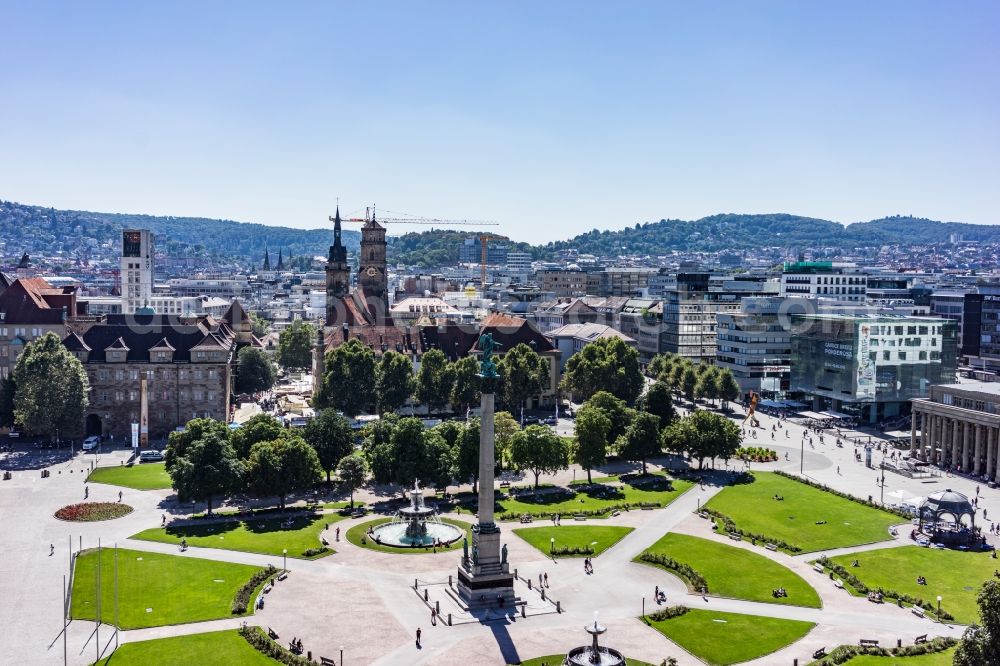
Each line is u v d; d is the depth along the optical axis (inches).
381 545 5413.4
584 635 4133.9
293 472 6102.4
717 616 4352.9
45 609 4288.9
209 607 4352.9
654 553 5270.7
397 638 4065.0
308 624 4195.4
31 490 6535.4
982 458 7450.8
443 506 6387.8
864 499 6604.3
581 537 5625.0
